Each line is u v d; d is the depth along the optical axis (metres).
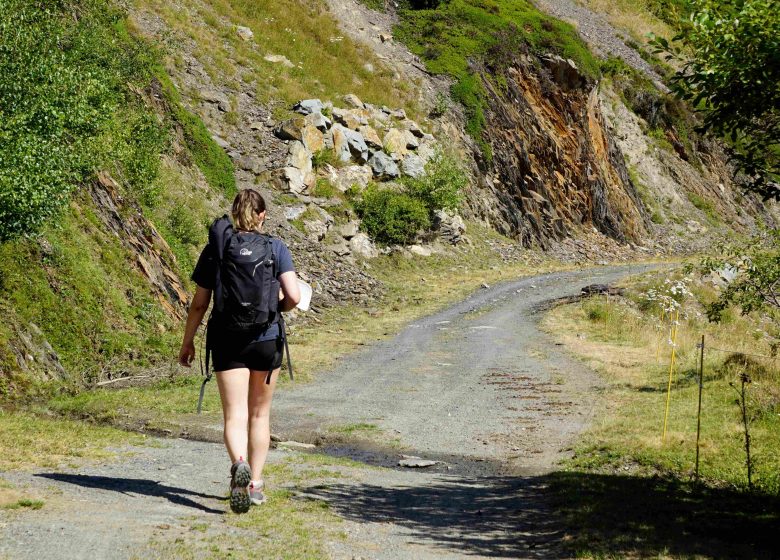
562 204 55.12
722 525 6.05
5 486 5.16
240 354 4.97
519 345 21.88
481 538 5.59
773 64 6.32
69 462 6.61
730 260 15.63
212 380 14.86
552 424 11.99
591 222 57.31
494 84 53.97
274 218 33.59
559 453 10.06
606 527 5.89
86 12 26.52
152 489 5.73
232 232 4.98
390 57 51.62
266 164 36.06
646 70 71.94
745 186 7.18
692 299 28.61
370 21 54.47
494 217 47.31
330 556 4.48
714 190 70.25
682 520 6.21
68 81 14.97
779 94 6.57
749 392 12.68
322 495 6.55
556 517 6.40
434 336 23.86
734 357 15.84
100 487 5.57
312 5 50.66
